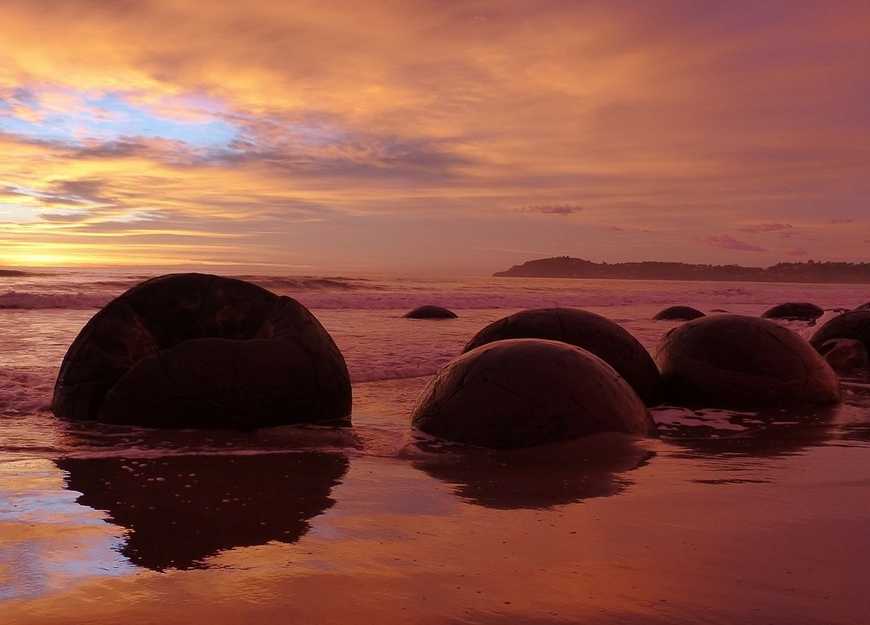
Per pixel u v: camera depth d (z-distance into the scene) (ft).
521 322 22.89
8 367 27.27
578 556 9.13
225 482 13.23
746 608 7.55
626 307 98.32
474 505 11.55
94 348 19.52
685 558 9.02
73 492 12.42
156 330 20.22
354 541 9.80
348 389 20.59
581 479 13.33
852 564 8.82
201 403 18.37
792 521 10.57
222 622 7.21
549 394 16.58
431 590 8.02
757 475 13.58
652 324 60.85
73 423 18.71
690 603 7.67
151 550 9.44
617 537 9.86
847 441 17.43
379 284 127.75
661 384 23.08
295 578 8.38
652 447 16.11
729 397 22.35
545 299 103.50
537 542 9.68
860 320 31.58
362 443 16.98
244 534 10.14
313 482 13.21
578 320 22.68
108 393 18.88
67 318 50.78
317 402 19.42
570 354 17.40
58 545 9.60
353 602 7.68
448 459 15.10
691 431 18.76
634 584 8.18
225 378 18.56
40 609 7.51
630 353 22.47
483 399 16.72
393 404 22.29
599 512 11.09
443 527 10.39
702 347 23.22
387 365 30.09
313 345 19.85
